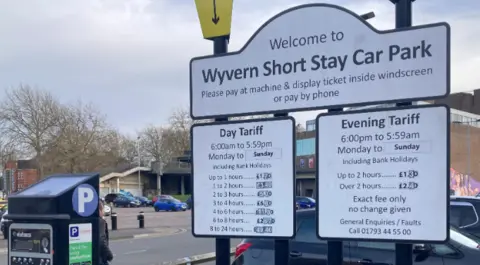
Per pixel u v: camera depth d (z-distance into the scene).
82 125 73.50
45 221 5.09
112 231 25.38
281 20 5.04
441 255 6.25
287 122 4.96
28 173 59.00
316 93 4.86
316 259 6.63
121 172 83.88
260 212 5.04
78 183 5.27
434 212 4.29
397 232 4.41
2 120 70.50
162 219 37.97
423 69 4.42
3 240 21.88
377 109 4.53
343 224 4.61
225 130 5.23
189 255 16.09
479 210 8.31
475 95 81.38
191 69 5.47
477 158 58.69
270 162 5.02
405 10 4.55
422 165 4.35
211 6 5.42
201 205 5.32
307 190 43.62
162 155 94.31
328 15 4.82
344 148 4.65
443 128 4.30
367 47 4.65
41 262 5.12
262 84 5.11
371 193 4.52
